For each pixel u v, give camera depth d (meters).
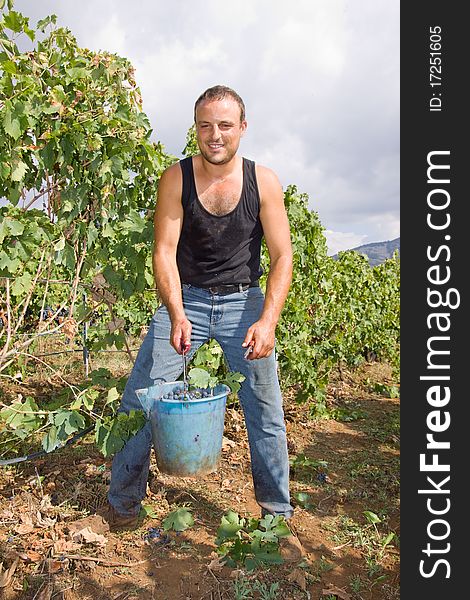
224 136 2.49
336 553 2.94
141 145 3.24
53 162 3.00
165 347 2.87
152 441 2.74
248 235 2.78
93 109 3.07
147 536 2.96
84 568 2.65
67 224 3.10
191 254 2.79
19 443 4.02
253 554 2.67
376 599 2.55
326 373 6.16
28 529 2.94
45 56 2.91
